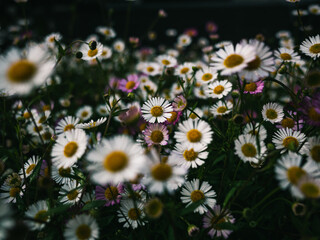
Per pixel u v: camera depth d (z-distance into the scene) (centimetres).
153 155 12
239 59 13
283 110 17
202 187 15
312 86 15
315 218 12
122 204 15
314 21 30
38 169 16
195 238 13
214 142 19
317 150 13
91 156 11
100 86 30
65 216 15
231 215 14
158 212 11
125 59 38
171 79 31
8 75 12
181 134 15
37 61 12
